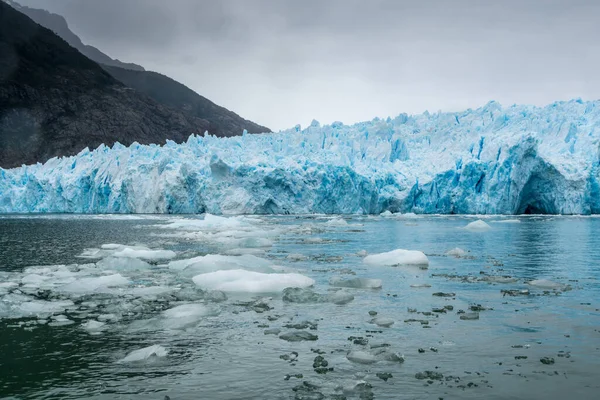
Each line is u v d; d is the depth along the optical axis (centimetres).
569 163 4372
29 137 11150
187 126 14888
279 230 2439
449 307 758
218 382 455
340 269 1174
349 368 489
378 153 5359
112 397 421
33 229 2628
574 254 1470
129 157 5141
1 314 726
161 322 669
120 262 1189
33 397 421
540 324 655
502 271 1135
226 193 4541
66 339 598
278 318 702
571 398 414
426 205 4719
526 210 4894
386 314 720
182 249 1655
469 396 418
